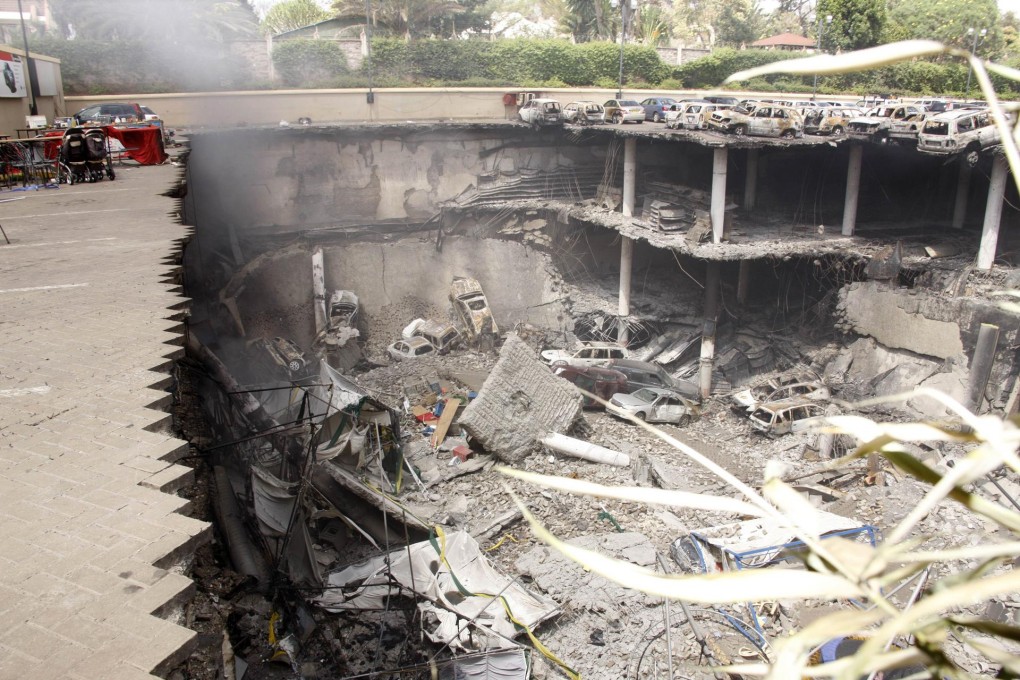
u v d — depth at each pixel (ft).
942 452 77.66
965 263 93.15
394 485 77.77
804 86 178.09
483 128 135.85
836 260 101.71
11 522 18.72
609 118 127.34
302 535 60.29
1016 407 81.00
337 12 214.07
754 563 52.85
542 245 134.62
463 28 198.59
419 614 54.85
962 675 4.26
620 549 64.49
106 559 17.11
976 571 4.56
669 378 108.58
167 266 45.37
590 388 106.83
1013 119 5.23
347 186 137.49
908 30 172.65
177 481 20.92
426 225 139.85
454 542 62.64
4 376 28.17
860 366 99.66
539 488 77.41
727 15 235.20
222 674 29.43
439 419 94.48
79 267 45.27
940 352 89.51
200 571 41.75
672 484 78.84
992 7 167.73
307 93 148.56
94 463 21.54
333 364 119.44
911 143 96.48
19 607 15.58
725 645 51.62
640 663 51.44
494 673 49.93
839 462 5.31
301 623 54.54
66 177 79.77
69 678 13.61
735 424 98.84
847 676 4.15
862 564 4.74
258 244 130.93
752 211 124.88
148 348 31.14
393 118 154.61
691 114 109.60
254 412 69.41
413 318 135.95
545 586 60.29
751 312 120.06
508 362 87.30
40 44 136.98
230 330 118.62
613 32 204.03
